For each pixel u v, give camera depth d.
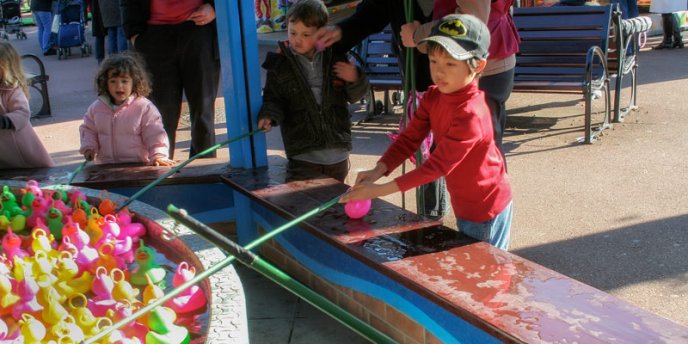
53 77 11.73
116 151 4.72
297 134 4.27
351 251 3.04
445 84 2.90
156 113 4.75
